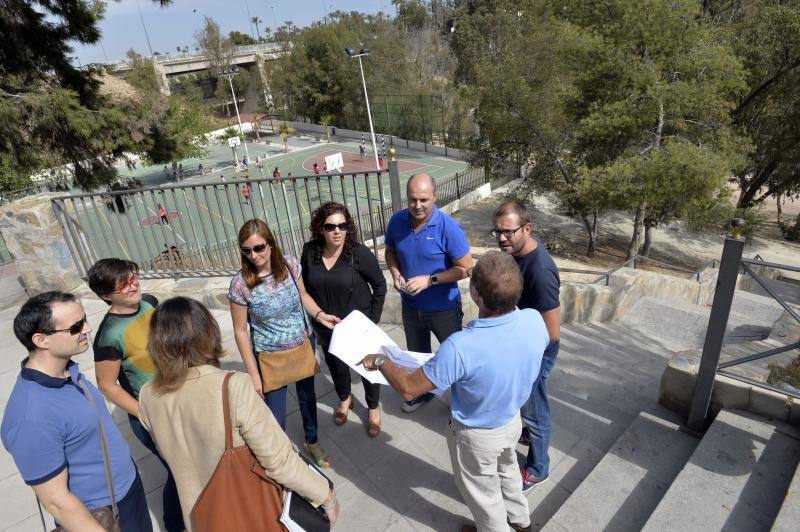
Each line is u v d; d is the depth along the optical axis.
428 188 2.84
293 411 3.71
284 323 2.75
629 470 2.83
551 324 2.46
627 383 3.89
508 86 19.73
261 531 1.69
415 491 2.91
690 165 14.68
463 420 2.12
